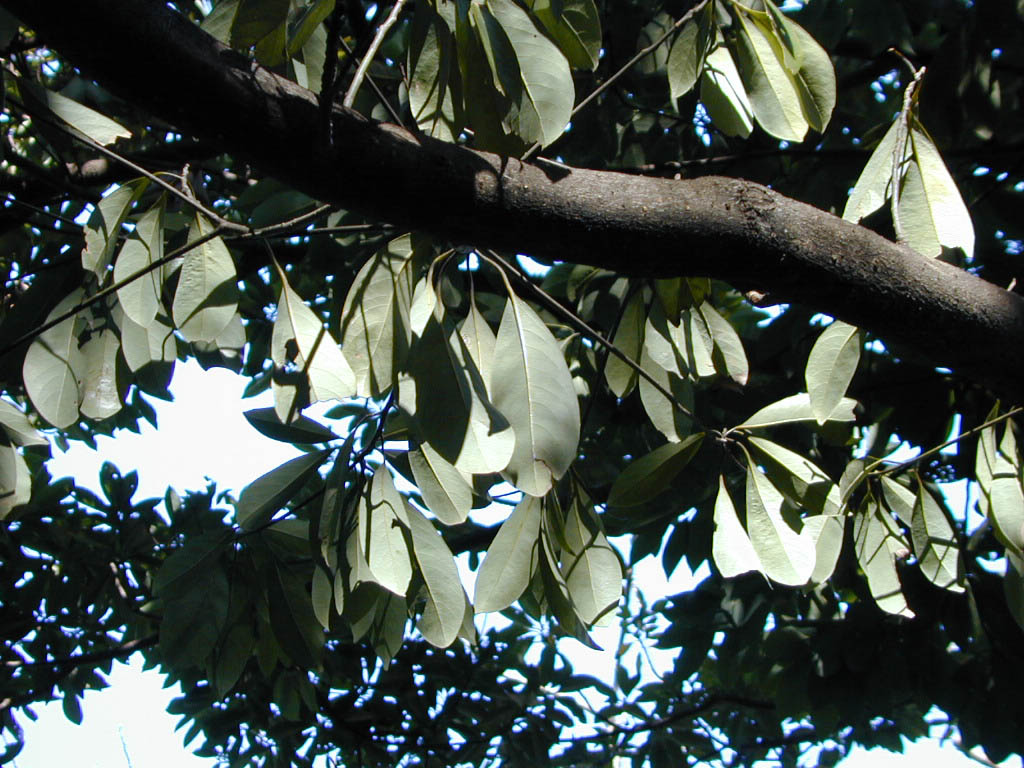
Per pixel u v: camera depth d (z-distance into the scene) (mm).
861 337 1196
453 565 1181
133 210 1616
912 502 1270
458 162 1029
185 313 1173
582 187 1047
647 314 1320
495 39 1062
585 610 1229
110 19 958
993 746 1797
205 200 1455
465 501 1176
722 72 1233
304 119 998
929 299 1068
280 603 1305
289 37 1020
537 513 1222
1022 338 1073
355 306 1146
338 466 1175
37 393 1222
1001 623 1795
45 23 961
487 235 1047
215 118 991
